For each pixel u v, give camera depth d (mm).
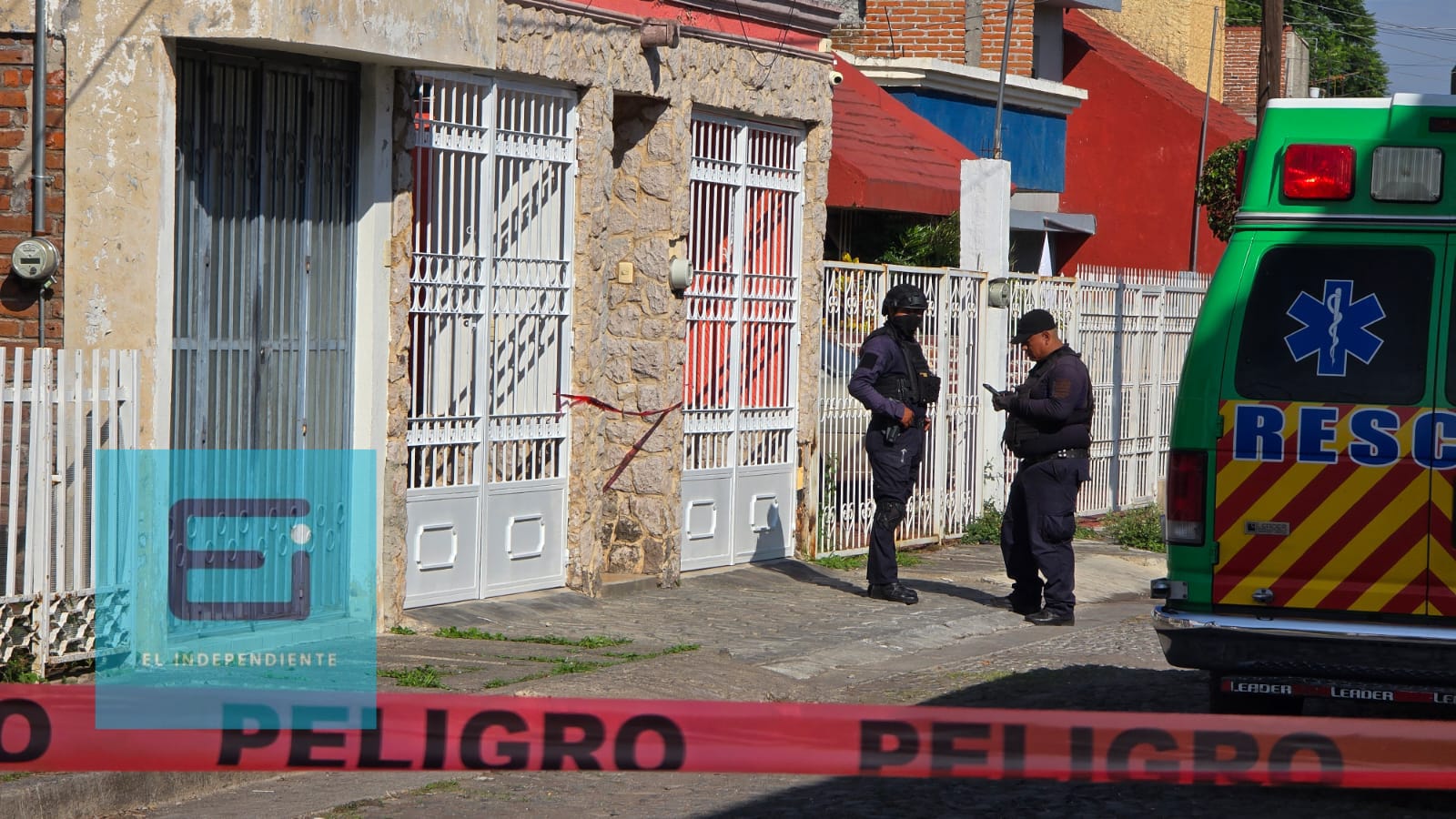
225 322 11758
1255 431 9750
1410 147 9617
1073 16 44625
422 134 13266
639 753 7352
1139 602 18016
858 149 23859
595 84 14859
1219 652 9641
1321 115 9812
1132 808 9227
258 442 12070
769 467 17797
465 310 13891
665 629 14133
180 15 10859
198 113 11438
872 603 16078
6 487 10195
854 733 7398
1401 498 9484
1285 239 9805
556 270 14891
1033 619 15828
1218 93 52469
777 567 17672
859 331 19109
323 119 12516
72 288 11047
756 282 17484
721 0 16375
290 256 12297
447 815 8969
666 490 16031
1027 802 9383
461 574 14023
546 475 14984
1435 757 7543
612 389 16094
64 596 10367
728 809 9156
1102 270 24406
